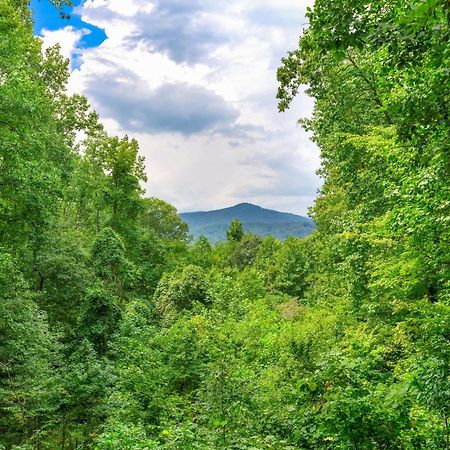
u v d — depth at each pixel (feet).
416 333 34.83
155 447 21.81
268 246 197.47
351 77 51.19
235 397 30.22
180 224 227.40
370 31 16.48
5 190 53.72
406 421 17.67
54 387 39.32
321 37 17.43
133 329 68.13
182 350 52.47
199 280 97.45
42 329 52.44
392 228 34.81
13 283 51.55
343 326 57.67
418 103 15.12
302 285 150.61
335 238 60.13
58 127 111.75
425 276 34.50
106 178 127.24
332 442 18.24
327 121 59.00
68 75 110.01
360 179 53.52
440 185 24.89
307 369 40.93
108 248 97.40
